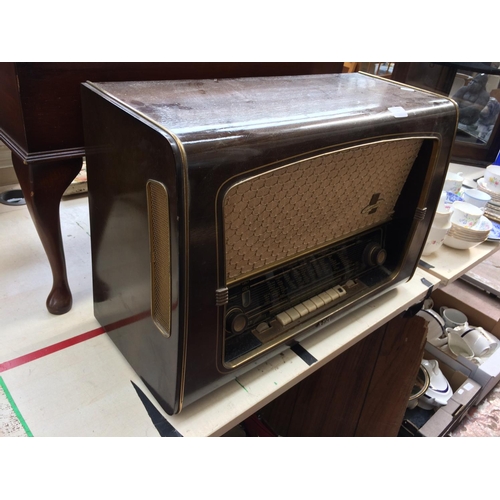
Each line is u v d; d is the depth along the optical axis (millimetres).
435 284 1024
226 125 521
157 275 569
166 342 582
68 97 643
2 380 673
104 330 786
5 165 1196
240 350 673
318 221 720
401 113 690
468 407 1373
